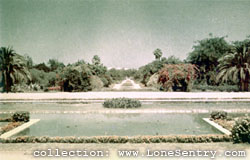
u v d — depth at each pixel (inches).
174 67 1106.7
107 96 927.7
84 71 1200.2
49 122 523.5
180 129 454.0
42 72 1561.3
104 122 517.7
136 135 415.8
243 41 1174.3
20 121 521.0
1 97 920.9
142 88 1369.3
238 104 759.7
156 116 574.9
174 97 869.2
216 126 469.4
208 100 800.9
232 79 1147.3
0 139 372.8
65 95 983.0
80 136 398.6
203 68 1411.2
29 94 1032.8
